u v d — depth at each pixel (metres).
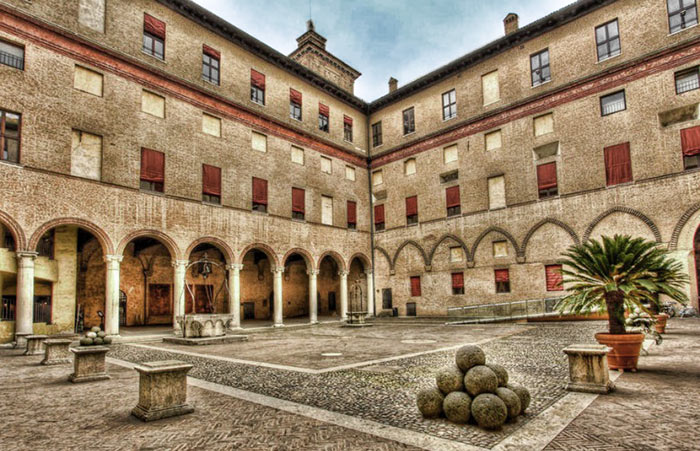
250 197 26.47
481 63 29.61
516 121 27.27
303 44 36.91
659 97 21.97
